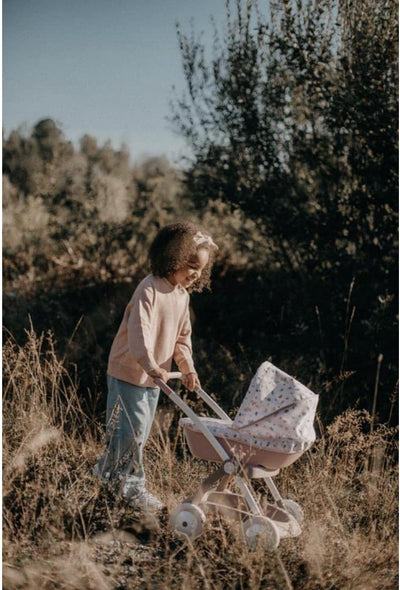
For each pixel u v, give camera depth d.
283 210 5.80
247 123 5.96
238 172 6.18
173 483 3.78
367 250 5.48
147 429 3.60
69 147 8.62
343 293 5.50
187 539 3.04
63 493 3.45
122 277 7.22
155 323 3.44
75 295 6.94
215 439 3.12
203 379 5.28
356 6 5.23
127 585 2.87
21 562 2.85
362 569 2.99
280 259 6.09
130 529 3.29
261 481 3.86
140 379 3.49
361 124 5.25
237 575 2.92
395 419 4.89
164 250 3.43
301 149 5.75
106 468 3.53
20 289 6.91
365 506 3.64
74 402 4.89
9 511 3.14
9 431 3.78
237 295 6.54
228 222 6.73
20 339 5.75
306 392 3.09
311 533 3.09
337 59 5.39
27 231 8.08
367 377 5.20
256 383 3.09
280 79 5.80
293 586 2.88
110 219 7.93
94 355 5.49
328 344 5.48
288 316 6.02
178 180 6.68
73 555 2.96
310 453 4.00
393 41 5.17
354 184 5.51
